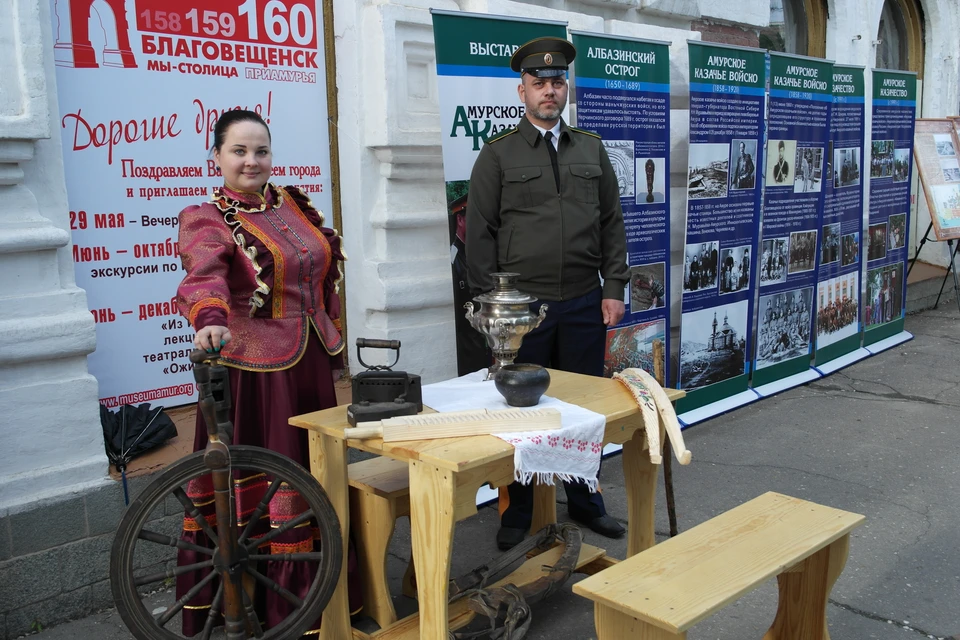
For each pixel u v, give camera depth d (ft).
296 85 12.57
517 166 11.37
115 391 11.19
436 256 14.10
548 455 7.86
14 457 9.50
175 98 11.33
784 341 19.69
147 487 7.15
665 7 17.37
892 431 16.76
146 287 11.32
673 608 6.68
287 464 7.61
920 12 29.76
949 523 12.46
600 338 12.10
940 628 9.63
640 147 15.15
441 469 7.36
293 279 8.82
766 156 18.10
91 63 10.56
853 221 21.75
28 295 9.58
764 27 20.86
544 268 11.43
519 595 8.85
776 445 15.96
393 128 12.91
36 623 9.61
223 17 11.66
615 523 12.09
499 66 12.83
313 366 9.11
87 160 10.66
